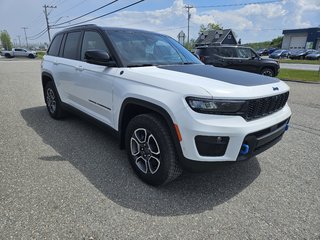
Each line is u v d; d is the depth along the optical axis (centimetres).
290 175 313
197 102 220
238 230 216
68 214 227
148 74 267
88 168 312
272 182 296
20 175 291
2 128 450
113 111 312
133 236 205
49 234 203
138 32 370
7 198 247
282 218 233
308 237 210
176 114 229
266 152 381
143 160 281
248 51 1220
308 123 532
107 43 324
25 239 197
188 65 329
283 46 6353
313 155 372
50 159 333
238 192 274
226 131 219
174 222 223
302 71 1791
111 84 306
